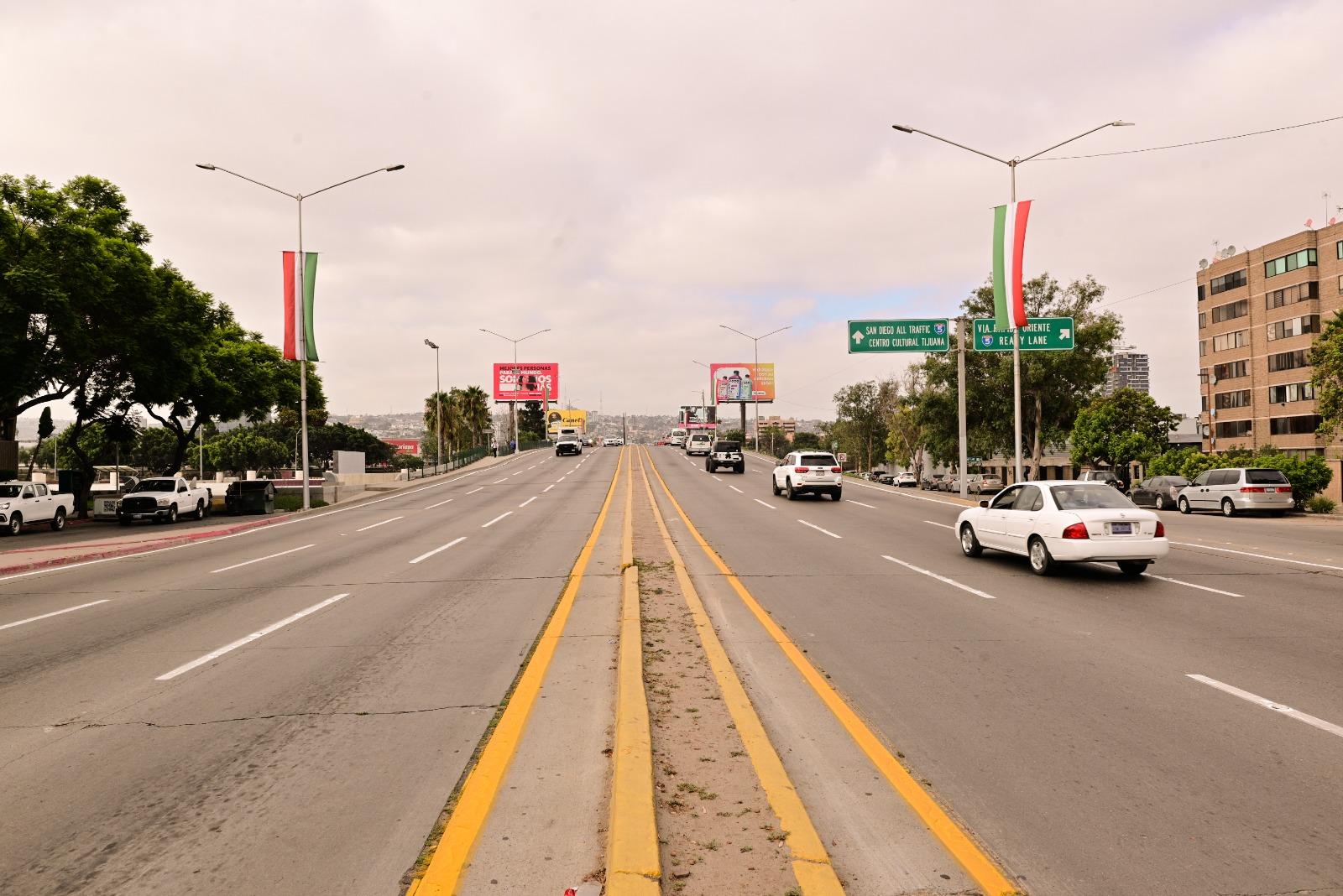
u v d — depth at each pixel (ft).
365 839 13.48
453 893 11.49
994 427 166.71
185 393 118.93
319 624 31.65
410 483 171.94
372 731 18.81
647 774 14.82
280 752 17.56
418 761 16.89
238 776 16.22
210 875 12.38
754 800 14.21
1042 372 155.22
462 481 173.78
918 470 249.34
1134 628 29.71
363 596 38.45
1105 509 41.68
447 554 55.57
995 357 159.74
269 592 40.32
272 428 334.85
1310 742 17.80
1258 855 12.82
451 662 25.16
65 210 92.79
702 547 55.93
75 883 12.19
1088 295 159.02
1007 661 24.91
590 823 13.69
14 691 22.75
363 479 182.80
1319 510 90.38
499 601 36.19
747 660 24.77
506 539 64.39
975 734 18.40
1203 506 92.84
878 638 28.07
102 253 90.38
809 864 11.98
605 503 103.19
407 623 31.42
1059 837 13.44
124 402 112.06
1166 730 18.60
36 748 18.01
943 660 25.04
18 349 83.61
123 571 50.78
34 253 84.74
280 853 13.04
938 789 15.42
